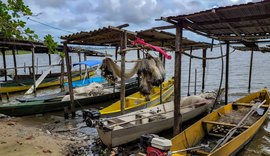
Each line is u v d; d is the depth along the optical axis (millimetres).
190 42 14414
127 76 9375
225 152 6293
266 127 9992
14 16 5559
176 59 7273
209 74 29641
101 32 9883
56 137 9016
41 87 20953
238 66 36156
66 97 13555
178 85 7391
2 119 11586
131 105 12242
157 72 8344
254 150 7910
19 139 8336
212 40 11516
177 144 6496
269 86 20875
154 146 4727
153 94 14055
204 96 13664
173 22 6996
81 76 22219
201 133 8125
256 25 7203
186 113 10266
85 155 7473
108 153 7527
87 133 9766
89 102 14117
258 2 5172
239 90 19359
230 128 8367
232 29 7660
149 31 10867
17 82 19625
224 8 5645
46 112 12758
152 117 9203
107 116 10117
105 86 16938
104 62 9539
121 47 9500
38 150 7434
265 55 60781
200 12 6082
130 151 7902
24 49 20062
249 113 9680
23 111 12039
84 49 20844
